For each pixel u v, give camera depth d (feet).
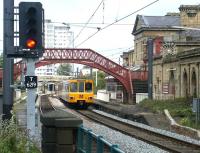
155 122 119.44
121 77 224.33
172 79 192.65
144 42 261.65
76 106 196.34
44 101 264.31
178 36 248.73
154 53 224.33
